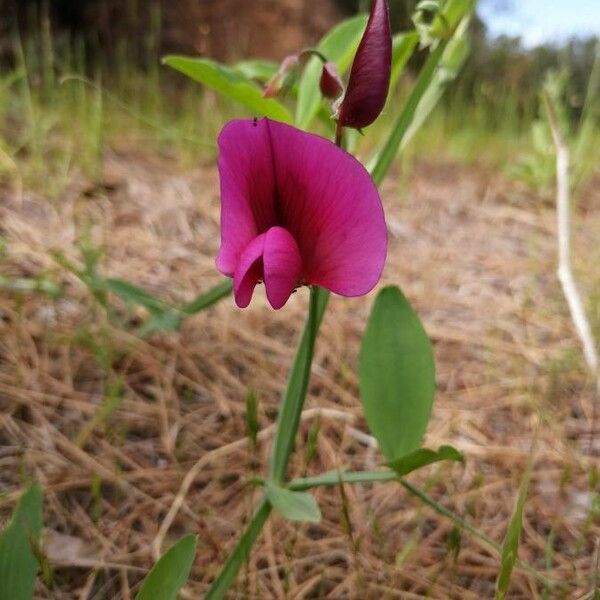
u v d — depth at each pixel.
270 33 0.92
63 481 0.19
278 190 0.11
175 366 0.25
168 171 0.45
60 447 0.21
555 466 0.22
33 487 0.13
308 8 0.95
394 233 0.41
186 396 0.24
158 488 0.20
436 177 0.55
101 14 0.82
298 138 0.11
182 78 0.82
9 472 0.19
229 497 0.20
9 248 0.29
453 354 0.28
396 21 0.73
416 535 0.19
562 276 0.29
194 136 0.50
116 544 0.18
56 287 0.26
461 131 0.68
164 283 0.30
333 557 0.18
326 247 0.11
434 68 0.16
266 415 0.23
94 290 0.24
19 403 0.22
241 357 0.26
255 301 0.30
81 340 0.24
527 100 0.70
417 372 0.15
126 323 0.26
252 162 0.11
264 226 0.11
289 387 0.15
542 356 0.28
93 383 0.23
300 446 0.22
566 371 0.27
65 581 0.17
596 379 0.26
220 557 0.18
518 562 0.18
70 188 0.37
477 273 0.36
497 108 0.71
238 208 0.11
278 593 0.17
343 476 0.15
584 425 0.25
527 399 0.25
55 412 0.22
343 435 0.23
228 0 0.89
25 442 0.20
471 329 0.30
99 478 0.20
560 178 0.29
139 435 0.22
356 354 0.28
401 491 0.21
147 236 0.34
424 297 0.33
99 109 0.42
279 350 0.27
